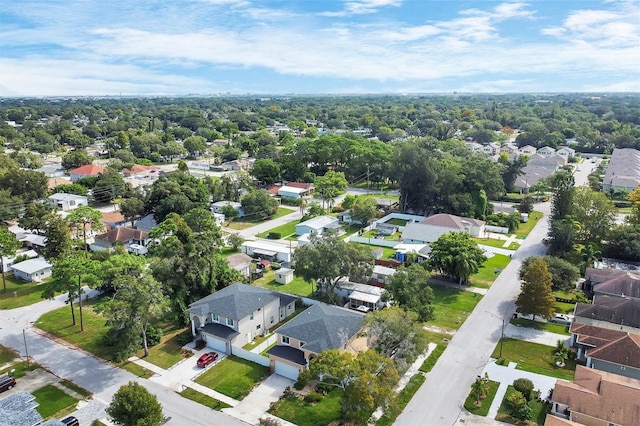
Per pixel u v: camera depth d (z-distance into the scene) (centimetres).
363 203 11081
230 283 6694
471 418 4291
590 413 4056
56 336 5897
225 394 4681
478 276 7838
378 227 10481
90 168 14825
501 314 6438
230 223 11162
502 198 13325
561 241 8681
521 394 4400
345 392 3991
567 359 5272
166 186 11094
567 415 4241
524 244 9475
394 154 13312
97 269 6106
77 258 6384
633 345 4866
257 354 5297
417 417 4303
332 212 12019
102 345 5675
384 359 4012
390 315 4691
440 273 7994
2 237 7319
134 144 19638
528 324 6144
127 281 5247
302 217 11338
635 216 9275
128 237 9238
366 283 7394
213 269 6512
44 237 9294
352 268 6475
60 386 4828
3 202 10475
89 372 5097
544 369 5081
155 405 3866
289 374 4975
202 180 13075
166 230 8162
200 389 4769
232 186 12812
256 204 11544
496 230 10381
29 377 4997
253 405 4506
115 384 4866
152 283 5325
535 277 6025
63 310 6644
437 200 11519
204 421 4262
